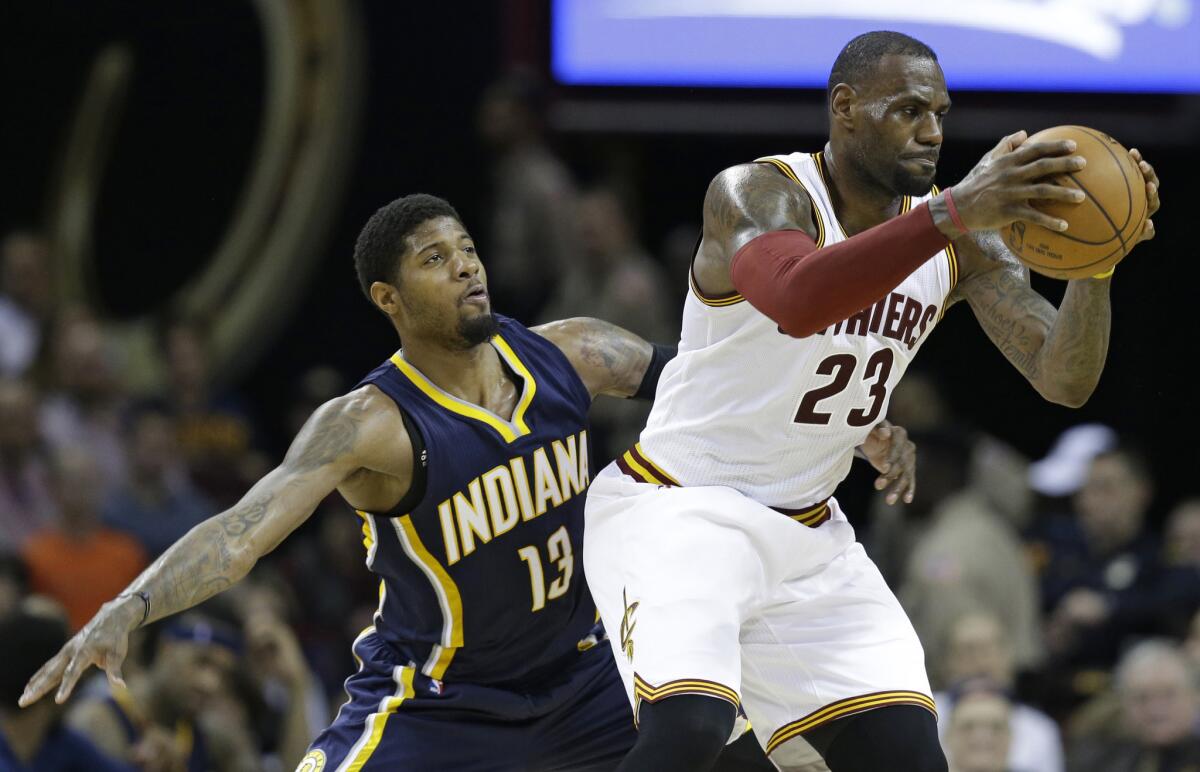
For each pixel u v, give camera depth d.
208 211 21.03
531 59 18.84
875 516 16.44
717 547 7.89
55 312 19.75
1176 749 12.78
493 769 9.05
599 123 18.72
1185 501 19.47
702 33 18.61
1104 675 14.84
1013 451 19.73
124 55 20.97
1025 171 6.59
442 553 8.79
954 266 8.12
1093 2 18.38
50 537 16.12
